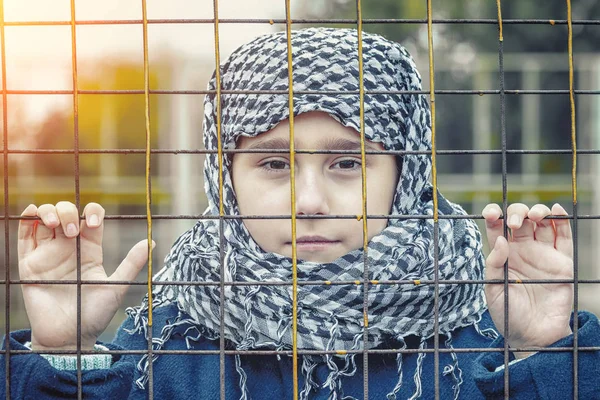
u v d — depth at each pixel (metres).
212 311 1.49
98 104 4.95
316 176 1.47
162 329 1.50
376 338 1.48
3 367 1.21
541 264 1.28
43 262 1.26
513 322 1.29
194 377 1.53
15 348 1.22
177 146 5.12
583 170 5.92
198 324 1.53
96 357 1.31
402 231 1.51
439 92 1.00
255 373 1.51
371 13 7.26
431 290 1.49
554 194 5.88
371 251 1.49
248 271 1.49
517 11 7.27
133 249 1.31
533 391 1.27
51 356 1.29
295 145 1.46
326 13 7.47
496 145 5.86
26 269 1.26
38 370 1.20
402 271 1.48
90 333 1.29
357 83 1.50
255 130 1.46
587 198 5.88
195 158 5.18
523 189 5.86
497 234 1.29
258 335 1.49
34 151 0.98
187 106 5.01
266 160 1.49
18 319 4.87
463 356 1.52
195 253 1.54
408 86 1.57
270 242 1.50
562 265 1.26
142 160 5.18
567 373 1.25
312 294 1.46
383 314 1.48
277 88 1.48
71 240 1.28
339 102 1.44
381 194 1.52
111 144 5.09
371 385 1.48
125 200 5.22
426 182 1.60
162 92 0.98
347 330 1.46
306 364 1.46
